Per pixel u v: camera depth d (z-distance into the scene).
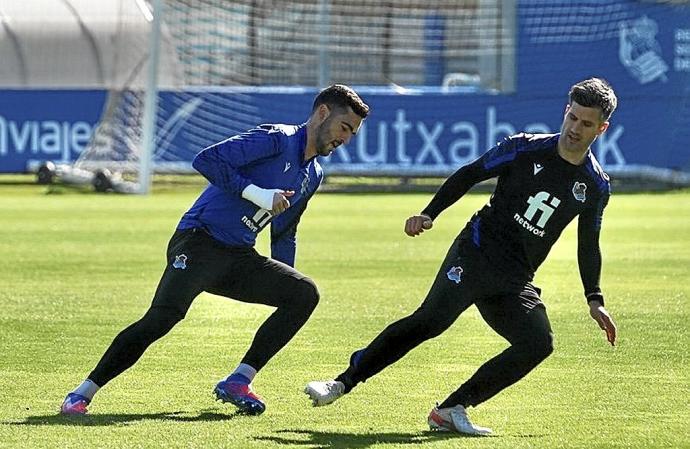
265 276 24.59
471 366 29.64
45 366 29.41
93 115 96.00
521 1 97.31
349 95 24.03
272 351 24.53
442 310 22.75
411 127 96.38
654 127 98.62
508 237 22.78
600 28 97.44
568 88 97.56
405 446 21.56
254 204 24.06
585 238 23.12
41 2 103.06
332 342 33.25
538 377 28.28
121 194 91.12
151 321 23.89
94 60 102.00
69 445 21.20
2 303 40.09
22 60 102.12
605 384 27.45
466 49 100.94
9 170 95.56
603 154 98.19
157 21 89.38
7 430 22.38
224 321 36.72
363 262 52.81
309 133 24.23
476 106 96.69
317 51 100.75
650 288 44.72
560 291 44.00
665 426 23.23
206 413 24.28
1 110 95.19
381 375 28.52
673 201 88.50
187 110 96.19
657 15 98.19
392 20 101.44
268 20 100.00
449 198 22.80
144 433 22.25
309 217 74.62
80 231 64.69
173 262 24.22
